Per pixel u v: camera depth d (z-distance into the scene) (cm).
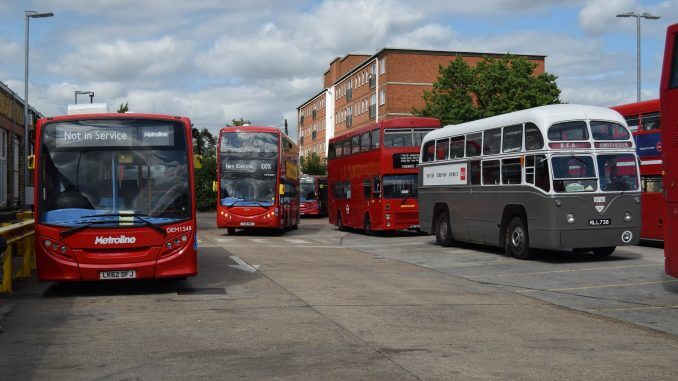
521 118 1841
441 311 1062
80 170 1210
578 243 1703
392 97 7044
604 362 721
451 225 2258
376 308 1077
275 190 3152
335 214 3694
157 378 641
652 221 2073
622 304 1166
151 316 992
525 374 663
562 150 1719
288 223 3428
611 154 1741
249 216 3128
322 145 10188
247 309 1055
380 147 2950
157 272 1198
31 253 1627
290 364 697
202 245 2444
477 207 2078
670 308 1124
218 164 3170
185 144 1249
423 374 658
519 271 1619
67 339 827
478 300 1191
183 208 1223
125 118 1241
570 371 678
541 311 1084
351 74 8481
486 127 2030
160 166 1229
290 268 1664
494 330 909
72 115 1234
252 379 636
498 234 1959
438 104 5094
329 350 766
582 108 1766
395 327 915
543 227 1733
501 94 5003
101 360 715
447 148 2283
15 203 3041
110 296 1198
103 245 1182
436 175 2361
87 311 1039
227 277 1474
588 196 1709
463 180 2166
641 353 773
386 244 2544
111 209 1198
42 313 1021
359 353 751
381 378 641
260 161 3166
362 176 3192
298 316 993
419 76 7081
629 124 2147
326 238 2950
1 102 2995
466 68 5088
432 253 2103
